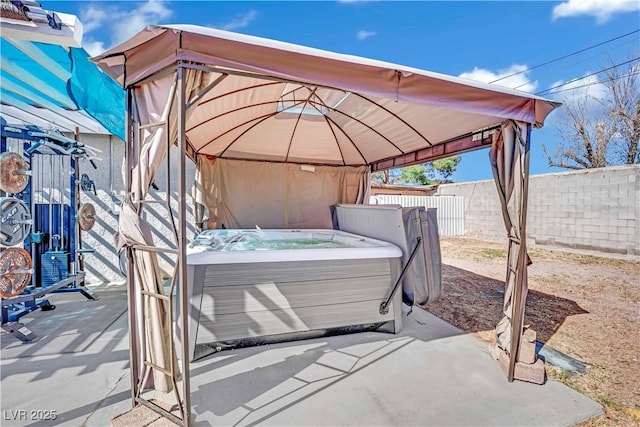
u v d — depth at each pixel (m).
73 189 4.38
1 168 2.85
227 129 4.33
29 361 2.67
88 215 4.27
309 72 1.86
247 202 5.34
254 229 5.25
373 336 3.26
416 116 3.39
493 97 2.32
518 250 2.60
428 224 3.66
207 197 5.06
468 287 5.32
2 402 2.13
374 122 3.96
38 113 3.95
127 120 2.02
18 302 3.14
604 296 4.82
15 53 2.51
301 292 3.05
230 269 2.83
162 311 2.07
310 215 5.68
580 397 2.30
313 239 4.67
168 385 2.09
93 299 4.30
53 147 3.64
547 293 4.97
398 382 2.44
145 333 2.09
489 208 10.55
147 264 2.04
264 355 2.82
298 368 2.62
